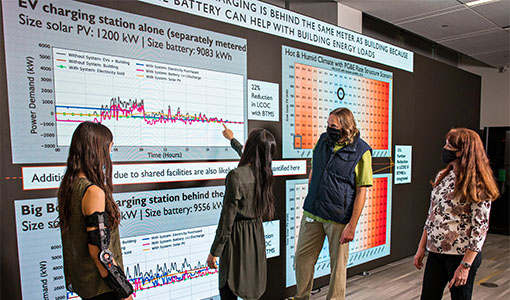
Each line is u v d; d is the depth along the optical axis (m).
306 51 2.79
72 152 1.20
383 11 3.95
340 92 3.08
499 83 6.50
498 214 5.33
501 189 5.23
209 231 2.22
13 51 1.55
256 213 1.72
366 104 3.35
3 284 1.55
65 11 1.67
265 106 2.52
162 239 2.01
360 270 3.33
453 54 6.15
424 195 4.14
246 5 2.38
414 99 3.94
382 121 3.52
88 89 1.75
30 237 1.61
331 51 2.99
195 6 2.12
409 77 3.85
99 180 1.21
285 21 2.63
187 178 2.11
